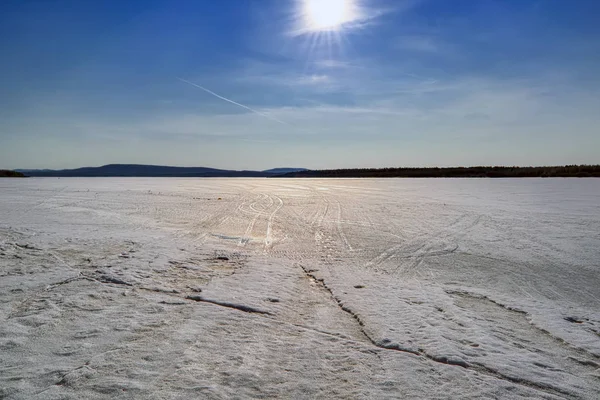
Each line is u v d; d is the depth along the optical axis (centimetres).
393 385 325
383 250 932
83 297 508
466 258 862
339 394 308
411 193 2681
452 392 318
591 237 1091
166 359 349
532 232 1166
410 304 545
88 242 883
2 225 1105
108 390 296
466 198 2266
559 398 320
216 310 483
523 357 393
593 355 407
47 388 295
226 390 304
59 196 2227
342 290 602
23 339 377
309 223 1338
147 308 477
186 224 1266
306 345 396
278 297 555
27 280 574
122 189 2966
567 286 671
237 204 1936
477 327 468
